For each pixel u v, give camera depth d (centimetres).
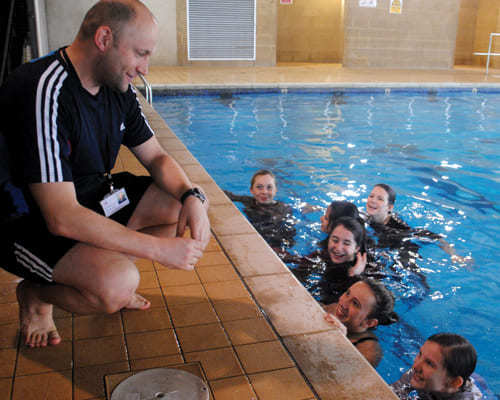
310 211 436
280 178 527
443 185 512
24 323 175
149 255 151
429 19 1527
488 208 448
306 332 190
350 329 260
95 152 159
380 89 1118
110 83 148
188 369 167
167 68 1370
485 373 232
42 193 140
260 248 265
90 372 164
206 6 1399
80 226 144
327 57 1748
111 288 152
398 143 684
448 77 1300
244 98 1019
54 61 144
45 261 153
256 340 184
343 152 633
